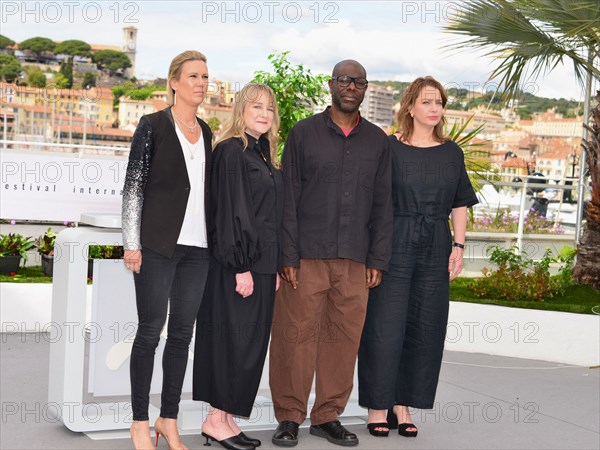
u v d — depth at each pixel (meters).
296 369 4.51
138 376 4.09
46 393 5.42
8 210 8.25
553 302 8.00
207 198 4.16
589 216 8.50
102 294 4.82
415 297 4.76
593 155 8.41
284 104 8.98
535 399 6.00
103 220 4.41
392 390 4.71
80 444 4.33
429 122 4.68
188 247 4.11
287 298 4.54
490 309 7.76
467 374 6.80
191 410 4.74
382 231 4.56
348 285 4.54
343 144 4.49
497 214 12.01
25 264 9.28
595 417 5.52
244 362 4.26
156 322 4.07
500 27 7.93
